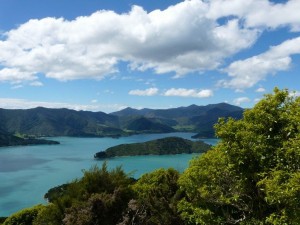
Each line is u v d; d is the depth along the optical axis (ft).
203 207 63.72
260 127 55.57
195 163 65.77
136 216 64.69
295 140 50.19
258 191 56.08
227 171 58.59
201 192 61.11
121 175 73.05
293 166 49.57
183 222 69.31
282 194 44.47
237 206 59.41
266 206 56.85
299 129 52.65
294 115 54.54
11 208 353.92
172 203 72.33
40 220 68.18
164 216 68.23
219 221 59.67
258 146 53.52
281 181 47.42
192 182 62.80
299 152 48.65
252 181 56.90
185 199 72.18
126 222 61.46
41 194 423.64
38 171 638.94
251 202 58.59
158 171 94.58
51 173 615.57
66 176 581.53
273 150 53.88
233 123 57.36
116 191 65.36
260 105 57.77
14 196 411.54
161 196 77.20
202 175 61.31
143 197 71.87
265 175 52.85
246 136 54.44
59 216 64.64
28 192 435.94
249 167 54.90
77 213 61.26
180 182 67.10
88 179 69.15
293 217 45.91
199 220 60.80
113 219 63.31
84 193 67.21
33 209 92.38
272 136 55.52
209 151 67.77
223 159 57.41
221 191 61.52
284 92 57.72
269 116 55.77
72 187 69.26
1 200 390.21
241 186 57.36
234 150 55.01
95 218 61.52
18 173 611.06
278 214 51.37
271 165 53.11
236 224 62.18
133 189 75.36
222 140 58.44
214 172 60.64
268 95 59.00
